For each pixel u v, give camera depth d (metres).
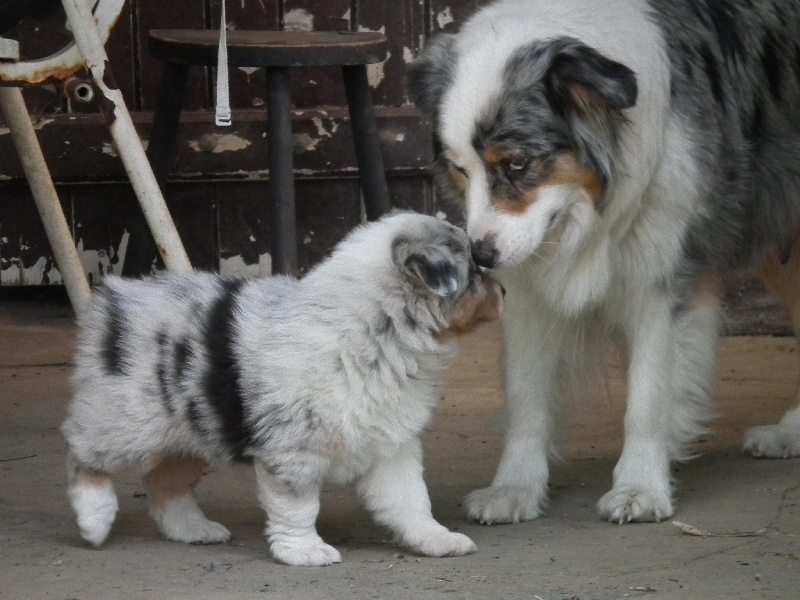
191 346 4.77
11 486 5.82
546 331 5.88
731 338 9.56
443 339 4.78
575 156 5.29
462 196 5.80
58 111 9.84
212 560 4.78
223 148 9.86
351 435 4.63
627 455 5.71
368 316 4.63
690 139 5.62
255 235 10.15
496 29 5.48
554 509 5.72
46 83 5.59
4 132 9.73
